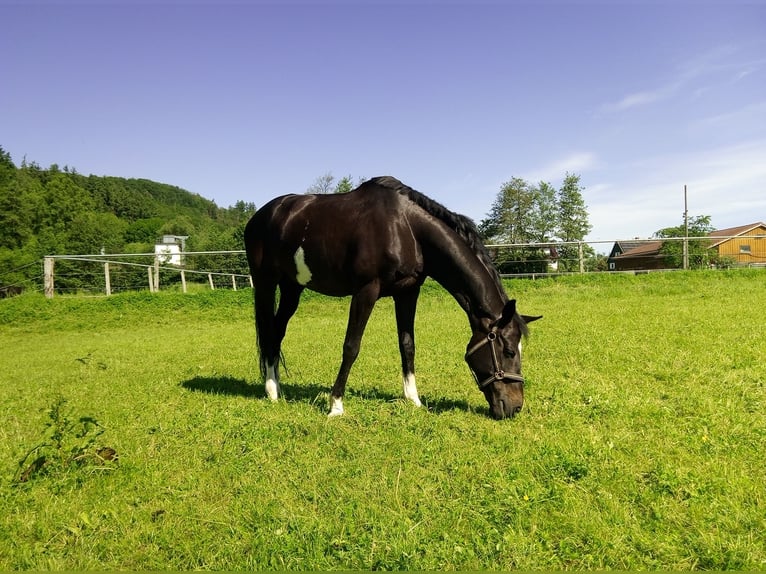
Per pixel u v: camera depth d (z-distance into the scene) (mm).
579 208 42250
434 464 3232
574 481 2895
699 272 14875
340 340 9156
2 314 13680
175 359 8273
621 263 34125
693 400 4195
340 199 4750
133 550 2451
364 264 4391
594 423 3824
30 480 3234
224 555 2365
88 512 2814
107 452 3545
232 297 14695
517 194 40969
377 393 5195
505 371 4078
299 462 3359
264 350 5379
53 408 3713
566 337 7559
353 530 2500
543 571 2143
